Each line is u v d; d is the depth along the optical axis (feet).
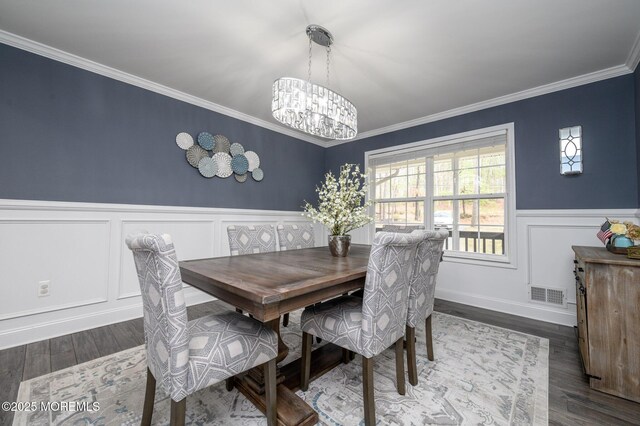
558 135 9.06
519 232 9.73
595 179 8.45
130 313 8.88
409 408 4.87
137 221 9.13
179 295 3.39
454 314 9.67
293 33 6.84
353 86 9.46
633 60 7.62
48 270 7.55
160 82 9.42
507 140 10.09
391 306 4.69
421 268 5.64
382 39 7.00
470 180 11.12
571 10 5.96
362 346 4.43
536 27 6.51
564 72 8.47
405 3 5.82
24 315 7.19
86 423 4.45
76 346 7.06
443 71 8.48
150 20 6.45
